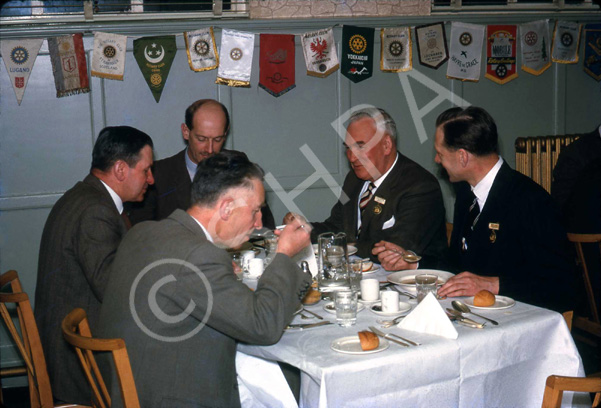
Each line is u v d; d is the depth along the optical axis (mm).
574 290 2006
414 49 3809
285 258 1666
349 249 2596
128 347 1526
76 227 1995
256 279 2225
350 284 2016
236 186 1624
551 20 4023
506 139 4094
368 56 3721
